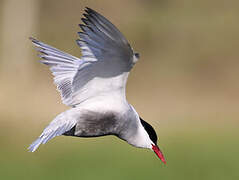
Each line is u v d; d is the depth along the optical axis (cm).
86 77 607
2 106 1703
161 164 1352
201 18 2594
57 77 680
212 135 1591
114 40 559
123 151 1433
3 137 1461
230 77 2227
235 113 1820
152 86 2091
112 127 640
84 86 617
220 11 2627
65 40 2369
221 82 2181
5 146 1412
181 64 2316
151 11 2634
